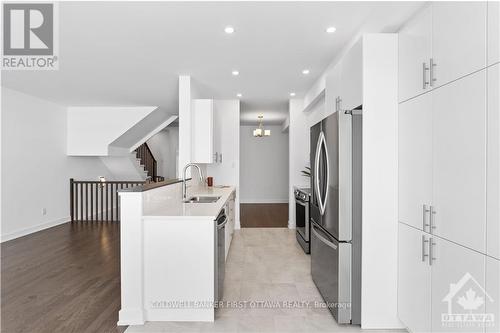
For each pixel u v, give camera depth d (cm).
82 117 702
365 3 250
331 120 265
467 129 167
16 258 426
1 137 518
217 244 265
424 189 207
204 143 477
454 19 177
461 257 172
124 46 339
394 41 243
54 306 283
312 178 338
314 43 334
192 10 262
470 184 165
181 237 263
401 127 238
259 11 265
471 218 164
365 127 243
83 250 466
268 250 476
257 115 827
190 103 455
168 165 1119
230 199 479
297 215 520
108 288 323
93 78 465
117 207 719
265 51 357
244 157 1063
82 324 253
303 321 259
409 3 208
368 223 243
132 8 258
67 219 700
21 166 562
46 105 630
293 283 343
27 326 248
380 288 245
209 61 389
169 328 249
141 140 828
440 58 190
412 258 221
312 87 511
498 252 147
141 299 257
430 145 200
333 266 261
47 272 371
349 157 247
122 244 257
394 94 243
